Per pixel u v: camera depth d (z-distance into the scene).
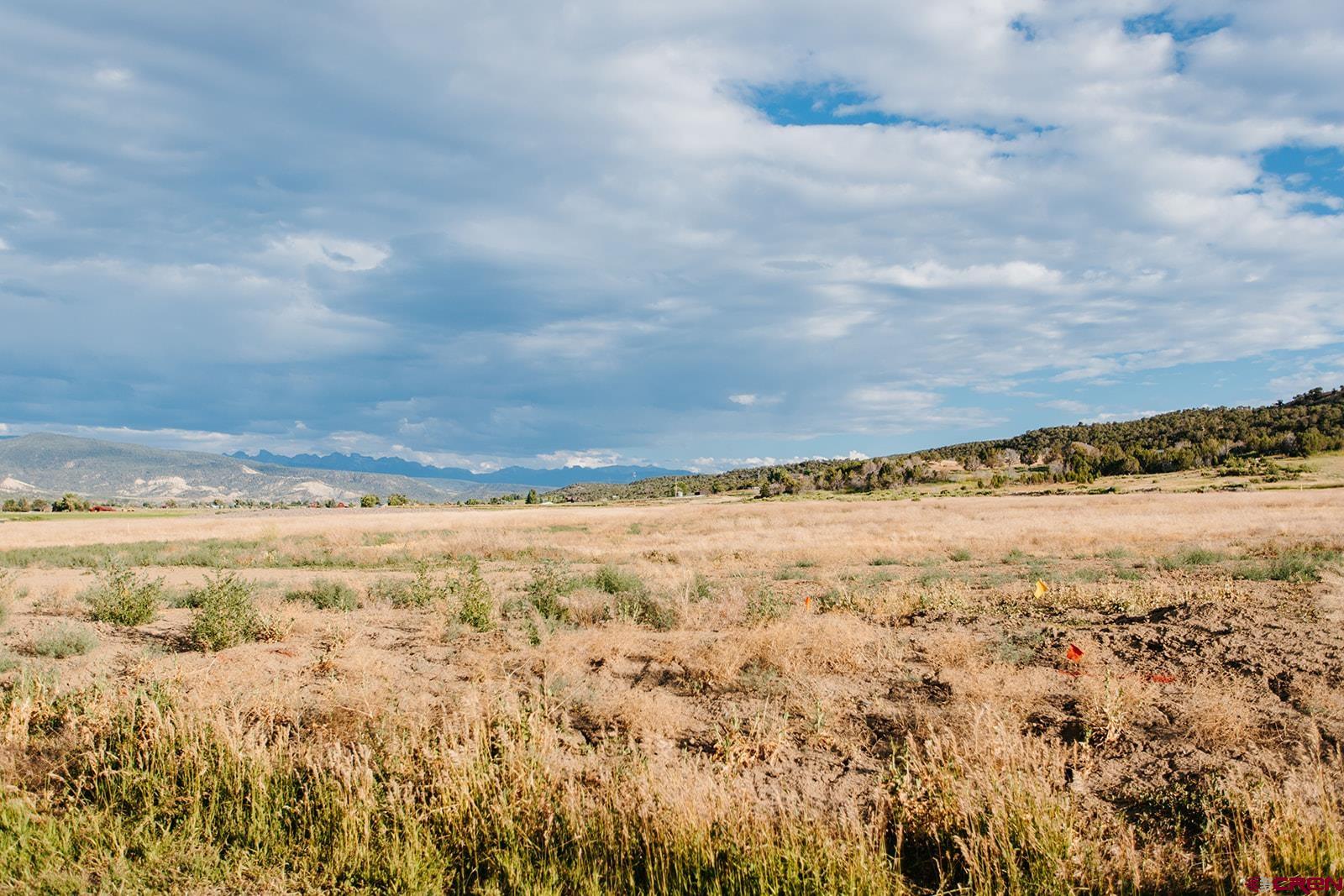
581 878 3.84
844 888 3.59
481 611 10.34
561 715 6.13
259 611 10.34
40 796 4.76
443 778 4.59
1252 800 4.16
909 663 7.62
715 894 3.66
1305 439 107.88
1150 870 3.71
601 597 11.96
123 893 3.85
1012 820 3.94
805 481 137.38
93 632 9.45
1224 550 19.19
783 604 11.14
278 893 3.91
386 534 37.38
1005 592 12.62
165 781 4.78
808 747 5.53
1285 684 6.40
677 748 5.56
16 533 41.91
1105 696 5.93
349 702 6.27
